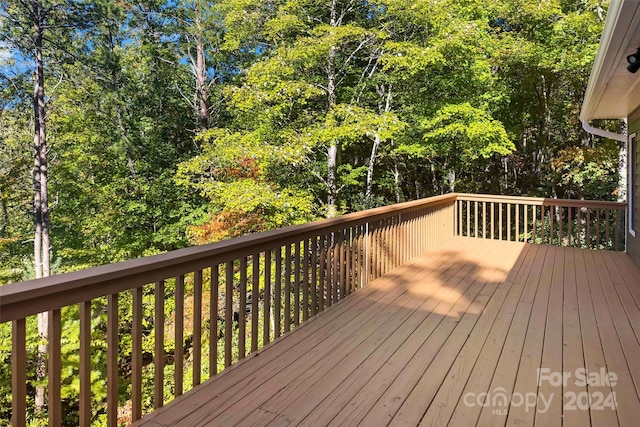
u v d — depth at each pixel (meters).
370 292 4.18
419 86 9.80
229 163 9.33
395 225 5.29
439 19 8.52
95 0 11.92
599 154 10.22
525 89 11.59
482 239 7.51
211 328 2.44
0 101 12.36
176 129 14.34
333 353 2.75
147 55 14.01
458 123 8.80
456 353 2.74
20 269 11.93
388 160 12.95
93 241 13.29
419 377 2.41
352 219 3.99
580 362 2.60
